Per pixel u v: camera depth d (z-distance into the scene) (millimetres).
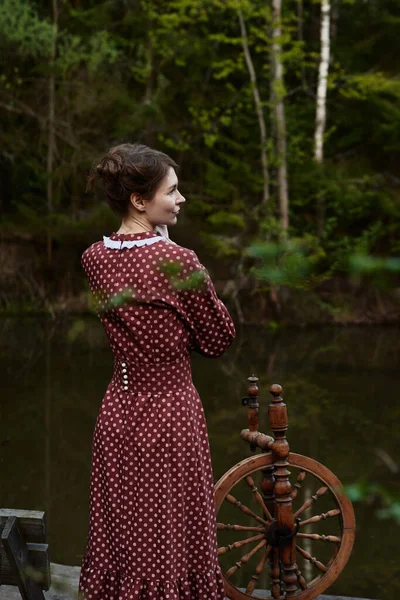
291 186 13141
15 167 13812
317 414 7078
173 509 1943
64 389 7859
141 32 14023
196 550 1979
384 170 14523
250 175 13195
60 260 13750
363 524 4543
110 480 1988
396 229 13578
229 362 9656
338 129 14648
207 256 13148
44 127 13625
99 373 8617
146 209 1973
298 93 14758
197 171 14508
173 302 1891
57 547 4133
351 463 5562
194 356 10102
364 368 9273
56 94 13797
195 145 14195
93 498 2057
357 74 12930
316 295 12828
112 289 1924
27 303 13586
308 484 5391
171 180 1976
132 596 1940
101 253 1972
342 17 15008
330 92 14375
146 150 1971
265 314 12867
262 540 2348
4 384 8070
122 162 1944
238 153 14312
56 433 6375
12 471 5445
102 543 2045
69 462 5680
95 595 2025
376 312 12906
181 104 14633
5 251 13672
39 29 12297
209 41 13453
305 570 3947
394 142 13781
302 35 15086
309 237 11859
